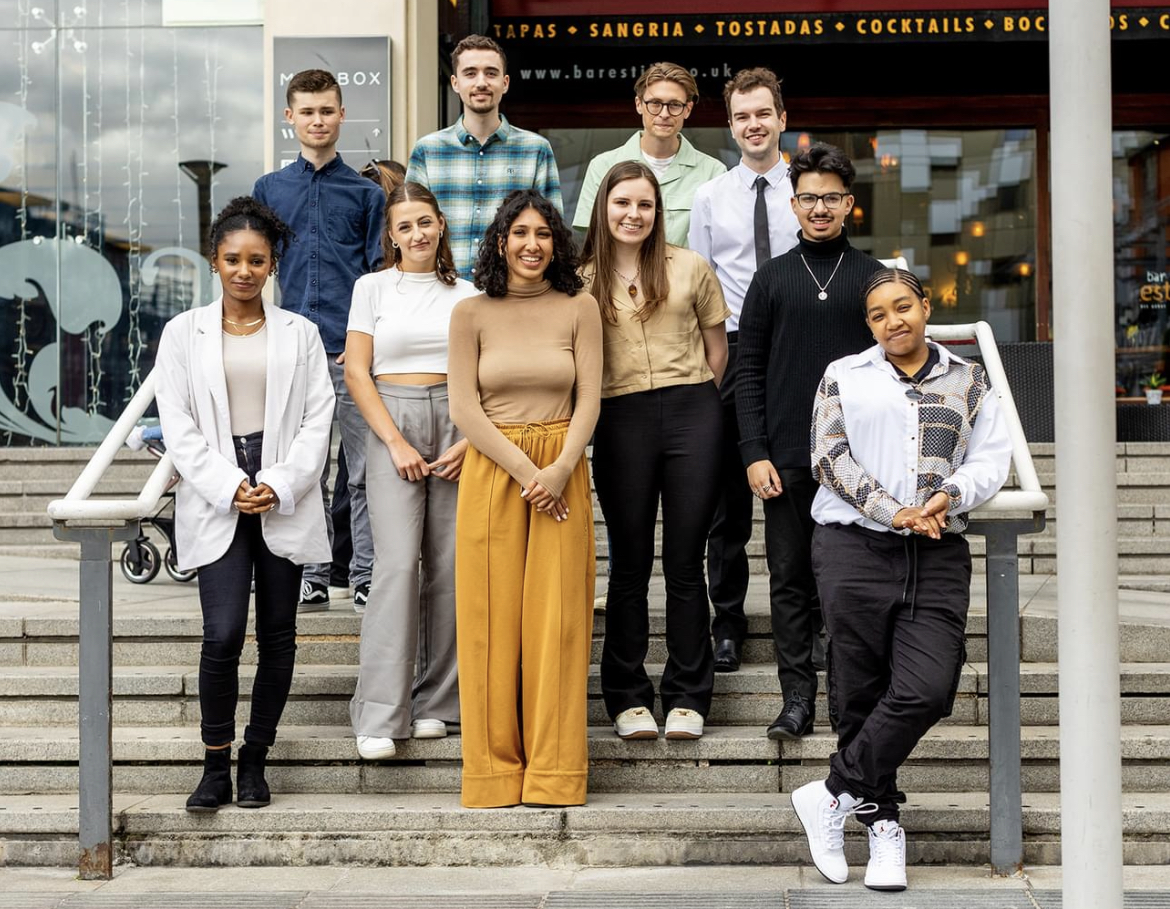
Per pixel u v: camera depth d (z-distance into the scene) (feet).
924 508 13.14
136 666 17.56
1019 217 35.58
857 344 15.14
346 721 16.67
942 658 13.26
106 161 30.66
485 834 14.60
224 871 14.48
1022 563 23.00
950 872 14.15
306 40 28.43
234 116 30.42
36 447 30.66
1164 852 14.30
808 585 15.55
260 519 14.83
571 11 31.22
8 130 30.71
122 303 30.71
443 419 15.88
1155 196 35.91
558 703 14.71
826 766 15.46
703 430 15.53
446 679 15.81
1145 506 23.82
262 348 15.08
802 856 14.48
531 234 14.79
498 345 14.93
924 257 35.76
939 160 35.63
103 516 13.97
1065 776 9.92
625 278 15.65
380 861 14.61
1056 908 12.85
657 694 16.72
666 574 15.71
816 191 15.01
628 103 34.68
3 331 30.73
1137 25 31.12
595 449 15.78
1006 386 15.16
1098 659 9.80
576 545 14.82
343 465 19.83
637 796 15.34
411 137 28.63
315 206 19.22
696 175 18.84
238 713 16.75
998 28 30.91
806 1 31.12
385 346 15.90
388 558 15.44
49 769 15.78
